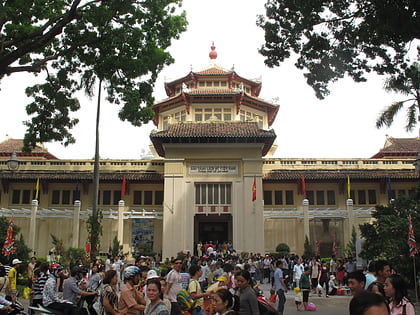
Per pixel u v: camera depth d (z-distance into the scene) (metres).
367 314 3.76
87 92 24.84
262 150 43.91
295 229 44.97
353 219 40.66
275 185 46.66
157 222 45.53
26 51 17.36
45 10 19.44
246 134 40.06
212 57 58.06
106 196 46.75
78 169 46.91
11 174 45.25
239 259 31.11
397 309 6.76
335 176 44.53
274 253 40.94
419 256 21.08
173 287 10.88
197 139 40.84
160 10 20.64
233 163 41.47
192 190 40.84
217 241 44.09
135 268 9.26
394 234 22.58
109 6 19.50
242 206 40.34
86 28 20.09
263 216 40.88
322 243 44.50
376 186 46.31
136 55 21.17
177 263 11.32
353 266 25.30
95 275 12.96
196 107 51.91
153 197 46.78
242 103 52.53
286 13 17.48
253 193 39.56
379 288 6.86
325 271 23.23
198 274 11.75
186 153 41.44
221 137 40.19
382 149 54.94
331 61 17.83
